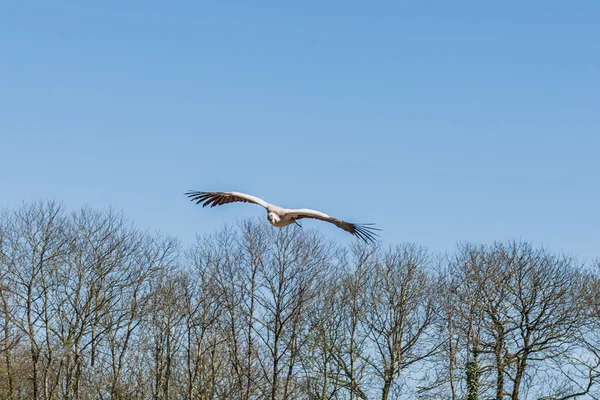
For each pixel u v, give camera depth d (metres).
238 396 50.94
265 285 51.62
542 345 49.81
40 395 51.34
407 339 50.31
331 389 49.12
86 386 49.22
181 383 52.09
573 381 48.41
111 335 50.62
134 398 50.38
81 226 50.47
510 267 51.56
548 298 50.12
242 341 52.81
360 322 50.66
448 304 51.34
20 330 49.03
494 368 48.72
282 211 19.88
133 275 51.44
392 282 51.25
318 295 51.44
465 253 53.44
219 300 52.34
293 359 49.31
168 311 51.91
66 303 48.72
